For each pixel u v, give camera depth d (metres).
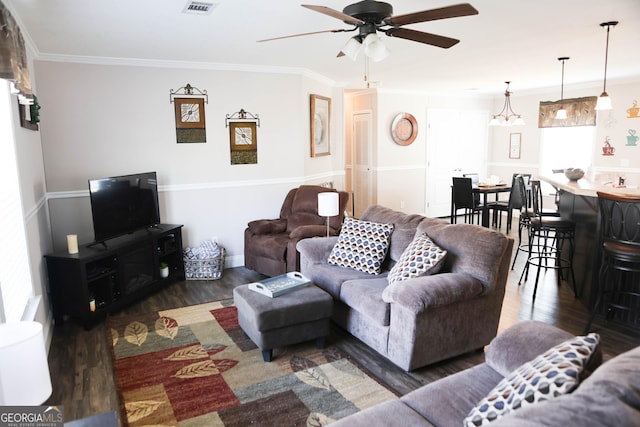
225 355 3.19
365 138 8.35
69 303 3.69
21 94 2.54
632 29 3.69
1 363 1.34
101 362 3.12
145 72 4.77
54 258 3.66
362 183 8.57
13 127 2.90
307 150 5.91
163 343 3.40
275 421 2.41
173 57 4.66
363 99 8.28
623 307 3.49
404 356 2.84
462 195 7.16
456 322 2.95
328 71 5.76
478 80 6.83
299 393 2.69
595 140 7.47
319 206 4.25
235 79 5.22
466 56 4.83
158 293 4.57
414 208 8.68
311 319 3.14
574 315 3.88
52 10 2.99
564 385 1.33
